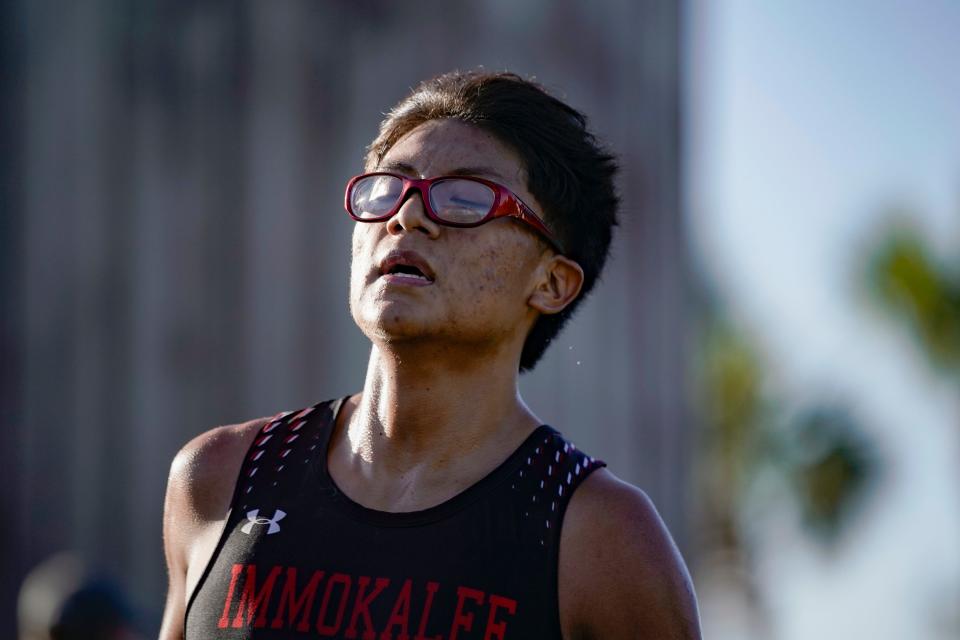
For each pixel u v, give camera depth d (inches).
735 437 1689.2
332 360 576.7
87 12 598.5
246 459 148.9
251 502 144.3
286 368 567.2
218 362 569.6
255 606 135.6
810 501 1635.1
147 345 577.0
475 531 134.8
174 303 576.7
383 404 143.7
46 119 602.5
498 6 627.8
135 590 568.7
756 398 1701.5
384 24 595.2
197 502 148.8
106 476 577.6
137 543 573.0
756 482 1673.2
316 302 574.6
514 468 139.3
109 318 583.5
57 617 293.4
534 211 146.1
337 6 585.6
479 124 146.9
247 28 578.9
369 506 140.0
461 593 131.3
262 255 569.6
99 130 591.8
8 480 587.2
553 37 651.5
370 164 154.6
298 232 573.3
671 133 725.3
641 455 682.2
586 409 643.5
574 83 661.9
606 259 164.1
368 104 589.0
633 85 697.0
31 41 610.9
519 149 146.6
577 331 642.2
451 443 141.6
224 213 576.7
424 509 137.1
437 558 133.3
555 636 132.6
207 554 143.9
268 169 573.0
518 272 144.0
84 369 584.4
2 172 609.0
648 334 695.1
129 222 585.9
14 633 575.2
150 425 574.9
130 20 593.0
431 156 144.1
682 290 730.2
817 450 1626.5
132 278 582.6
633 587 133.7
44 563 577.3
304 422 151.9
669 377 711.7
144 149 587.2
